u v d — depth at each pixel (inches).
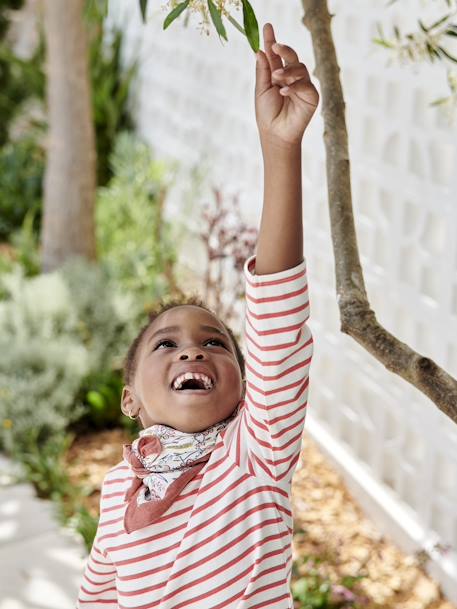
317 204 145.8
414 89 114.9
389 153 122.6
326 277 143.9
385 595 111.2
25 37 348.2
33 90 276.4
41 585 115.0
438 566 112.0
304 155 148.9
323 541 122.4
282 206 42.0
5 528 126.8
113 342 170.1
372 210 131.0
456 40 106.2
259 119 41.7
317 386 149.6
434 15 109.7
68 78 191.5
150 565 48.1
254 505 47.4
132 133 268.7
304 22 61.7
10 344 159.5
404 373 46.6
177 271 202.2
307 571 111.3
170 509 48.1
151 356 50.3
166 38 234.2
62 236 199.3
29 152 269.0
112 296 174.6
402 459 123.1
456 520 112.0
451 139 107.8
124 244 210.2
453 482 115.4
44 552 121.7
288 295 43.3
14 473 140.4
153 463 49.1
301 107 40.1
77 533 126.0
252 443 47.6
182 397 48.4
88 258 201.6
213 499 47.7
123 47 271.0
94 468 143.4
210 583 46.8
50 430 148.6
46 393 151.8
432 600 109.9
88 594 59.2
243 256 134.3
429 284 116.3
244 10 45.5
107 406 154.2
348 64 132.0
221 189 182.7
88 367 159.2
